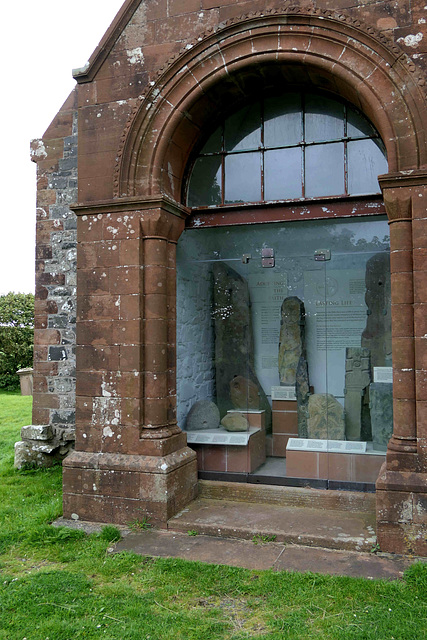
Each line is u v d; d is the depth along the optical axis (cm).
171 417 541
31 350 2158
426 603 352
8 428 1032
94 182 550
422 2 458
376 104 468
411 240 453
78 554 446
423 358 440
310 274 574
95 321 538
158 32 536
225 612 355
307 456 563
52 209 698
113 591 382
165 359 532
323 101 560
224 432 595
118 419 525
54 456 704
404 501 433
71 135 696
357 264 556
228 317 601
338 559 425
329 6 483
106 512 518
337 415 559
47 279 698
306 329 575
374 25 470
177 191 574
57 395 694
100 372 534
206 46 519
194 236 614
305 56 493
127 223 532
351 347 558
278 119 575
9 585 395
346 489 548
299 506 540
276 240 585
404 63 459
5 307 2156
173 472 515
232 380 598
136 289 525
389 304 543
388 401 540
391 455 443
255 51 506
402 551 431
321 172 557
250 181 582
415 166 452
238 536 474
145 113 534
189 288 616
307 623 337
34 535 477
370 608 349
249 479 580
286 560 425
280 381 582
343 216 543
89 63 553
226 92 554
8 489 626
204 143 600
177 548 454
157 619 346
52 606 363
